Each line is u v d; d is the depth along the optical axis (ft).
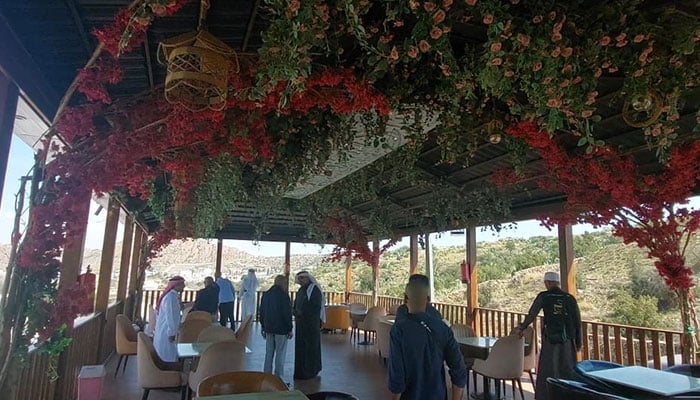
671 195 13.62
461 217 22.81
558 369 15.34
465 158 15.42
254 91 6.89
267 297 19.49
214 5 7.57
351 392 17.87
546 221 19.53
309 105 8.94
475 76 8.22
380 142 11.78
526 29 6.93
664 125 8.12
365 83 8.46
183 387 14.10
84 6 6.87
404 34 8.30
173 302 16.21
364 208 32.78
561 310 15.80
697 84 7.80
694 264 29.55
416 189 24.66
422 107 10.59
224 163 13.71
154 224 35.47
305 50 6.19
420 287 8.34
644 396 7.61
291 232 44.47
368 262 35.37
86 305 8.17
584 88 7.70
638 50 7.68
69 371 14.21
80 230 8.02
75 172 8.07
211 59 6.22
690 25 7.09
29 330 7.37
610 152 13.09
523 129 10.66
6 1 6.47
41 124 9.09
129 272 30.63
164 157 10.71
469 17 7.36
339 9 6.32
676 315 32.04
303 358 19.97
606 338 19.16
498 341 16.19
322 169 13.52
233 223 41.55
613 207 15.38
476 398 17.29
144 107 9.07
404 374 7.90
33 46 7.57
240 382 9.00
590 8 7.50
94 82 7.37
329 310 34.86
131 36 5.70
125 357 21.39
